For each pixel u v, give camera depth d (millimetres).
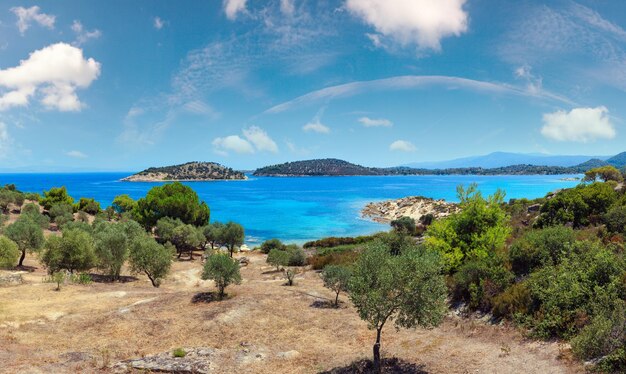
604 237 32156
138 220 84125
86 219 93062
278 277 46938
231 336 23828
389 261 16938
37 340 22297
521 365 16969
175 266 56250
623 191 55844
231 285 39938
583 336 16594
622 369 14555
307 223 122688
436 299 16828
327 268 34000
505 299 23016
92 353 20625
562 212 48250
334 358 20031
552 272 22344
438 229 32438
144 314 27734
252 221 127438
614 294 18656
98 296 32906
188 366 18469
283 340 23234
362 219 132000
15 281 36562
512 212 79500
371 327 17516
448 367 17641
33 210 89312
